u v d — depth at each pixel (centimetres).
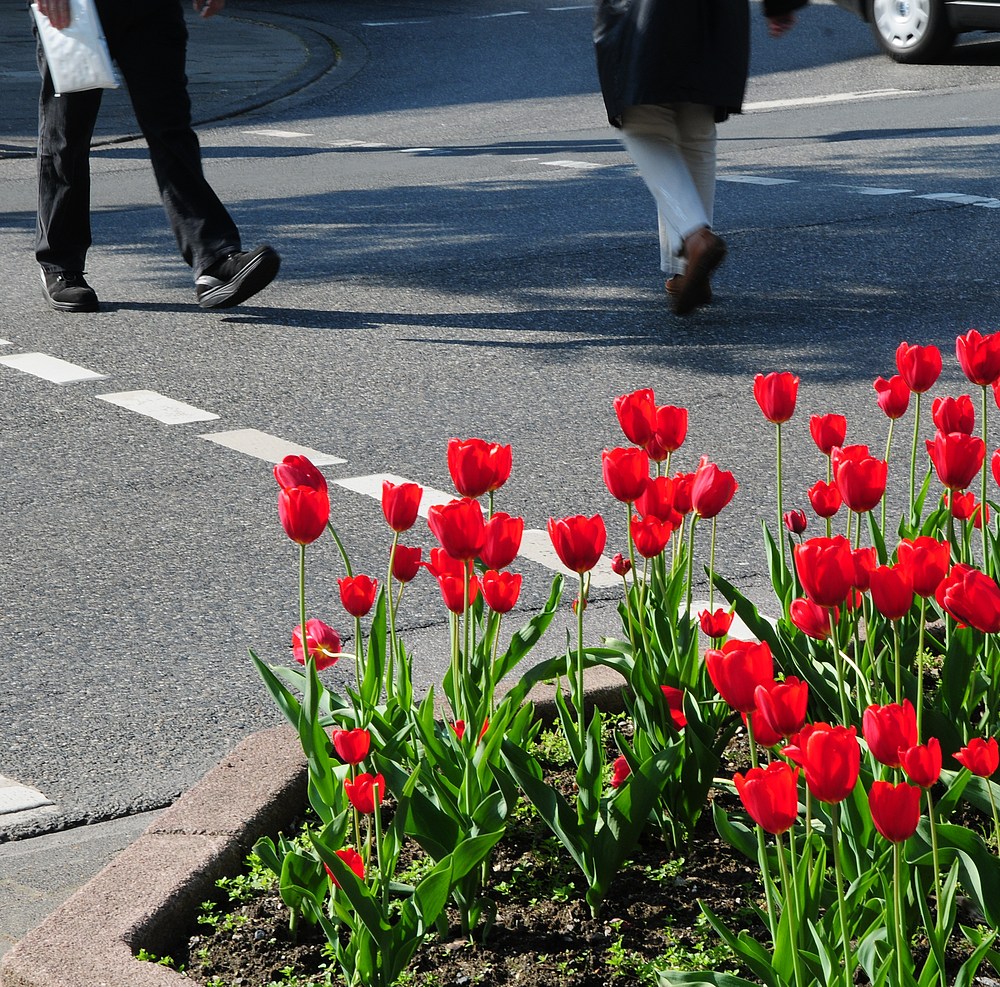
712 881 407
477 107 2502
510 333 1144
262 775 445
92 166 2005
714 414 945
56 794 512
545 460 859
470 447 374
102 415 955
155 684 597
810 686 427
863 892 330
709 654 302
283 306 1236
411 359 1077
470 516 364
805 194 1650
